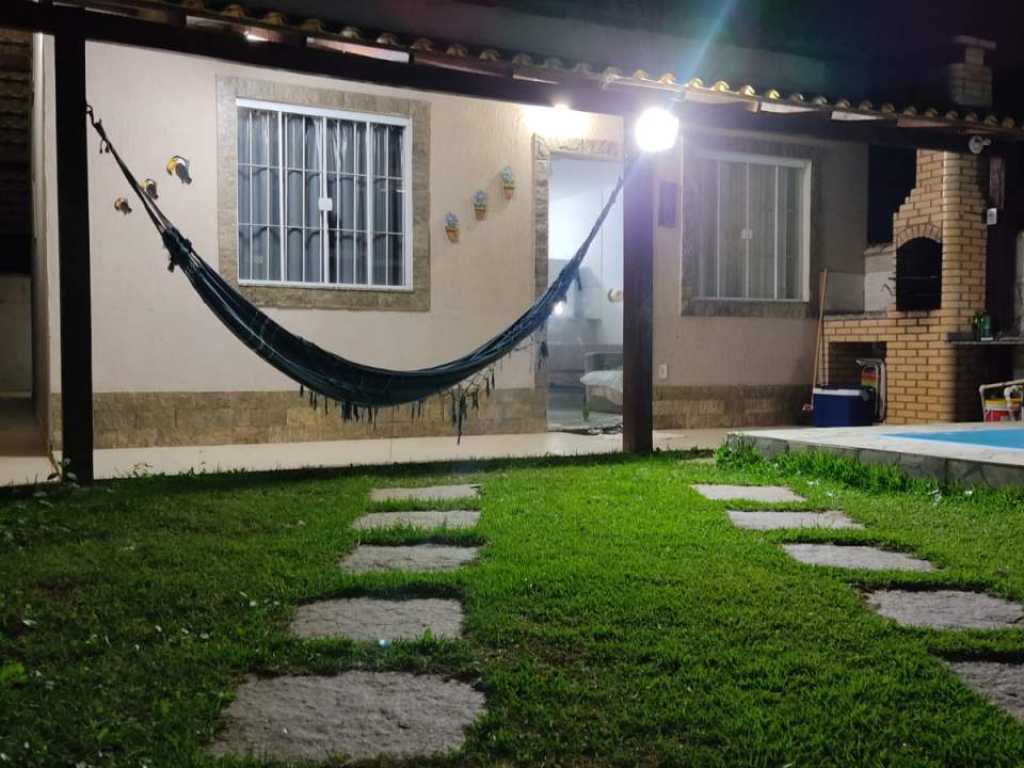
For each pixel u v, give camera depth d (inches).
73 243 181.5
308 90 278.4
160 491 178.2
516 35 216.8
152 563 122.3
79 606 103.2
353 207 290.7
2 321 602.2
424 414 298.4
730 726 71.4
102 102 253.0
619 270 469.7
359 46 204.1
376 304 288.7
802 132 251.9
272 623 97.3
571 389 502.3
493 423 308.5
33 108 309.9
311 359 195.3
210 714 73.9
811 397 363.3
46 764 66.4
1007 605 105.1
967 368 316.8
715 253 347.9
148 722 72.8
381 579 111.8
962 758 66.6
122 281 256.7
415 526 145.5
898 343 331.3
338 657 87.1
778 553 127.0
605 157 323.0
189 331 264.8
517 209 309.3
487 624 95.0
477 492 181.3
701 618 97.8
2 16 171.2
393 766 65.9
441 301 298.8
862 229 372.8
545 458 229.5
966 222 313.3
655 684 80.0
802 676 81.4
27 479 198.5
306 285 279.1
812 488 185.0
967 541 135.5
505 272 308.2
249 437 273.6
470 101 301.0
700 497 172.6
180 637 92.7
